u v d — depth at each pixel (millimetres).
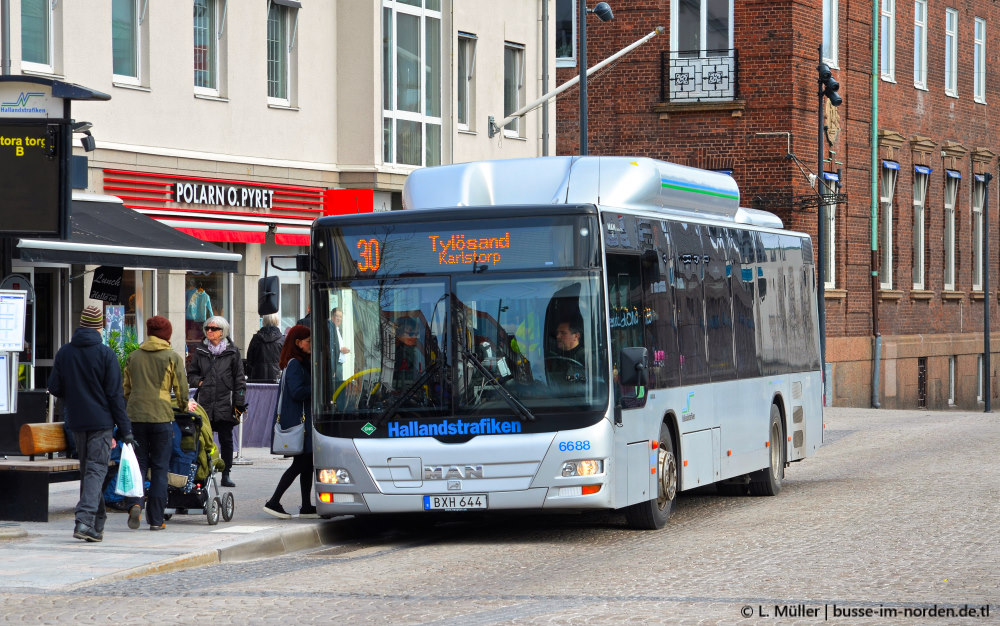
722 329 22031
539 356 17641
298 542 17984
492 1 43188
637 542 17828
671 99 50344
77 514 16969
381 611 12766
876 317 55719
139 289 31219
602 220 17922
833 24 53469
